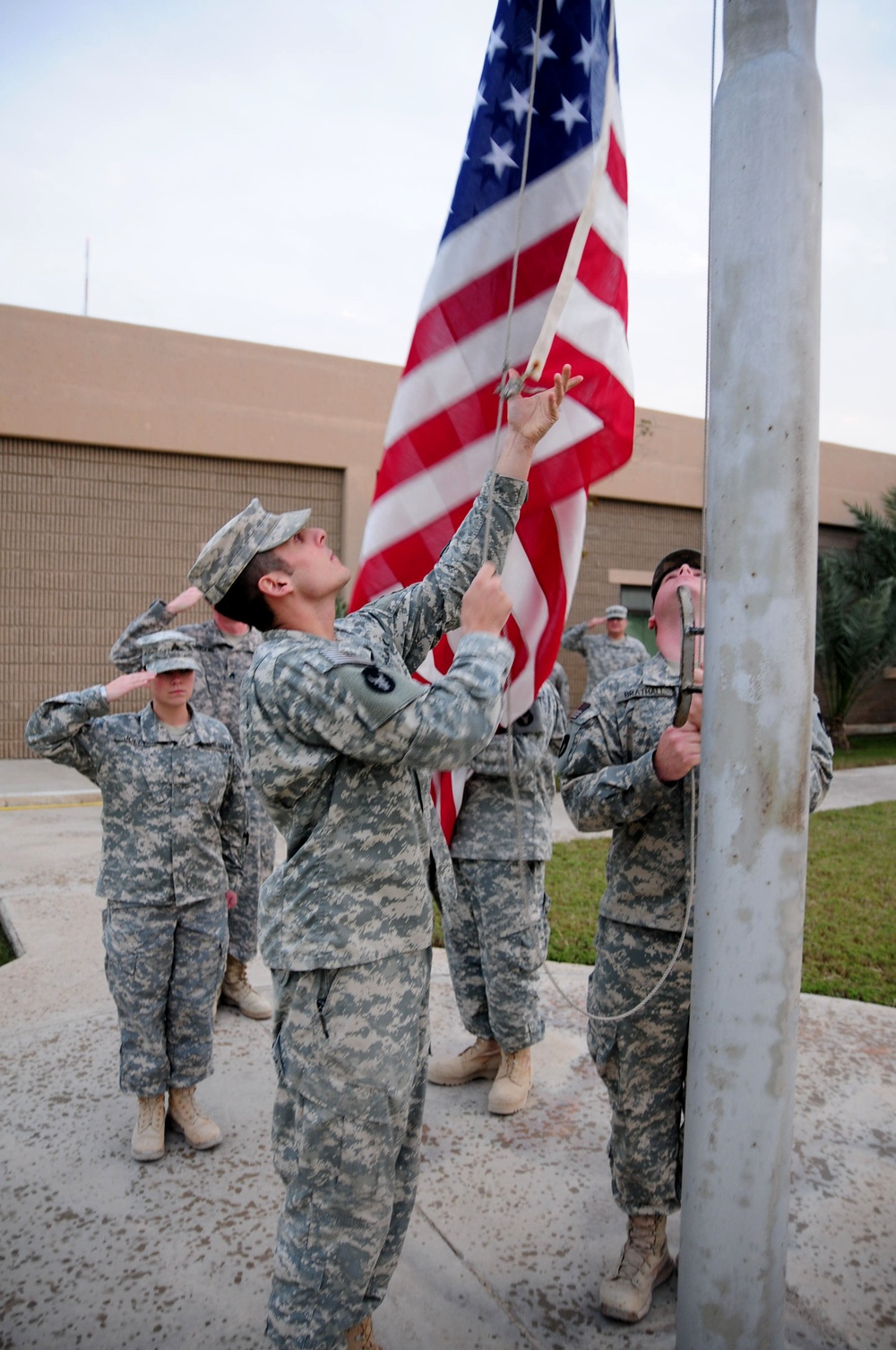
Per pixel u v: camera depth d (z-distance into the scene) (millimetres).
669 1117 2287
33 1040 3766
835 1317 2244
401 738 1661
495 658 1766
